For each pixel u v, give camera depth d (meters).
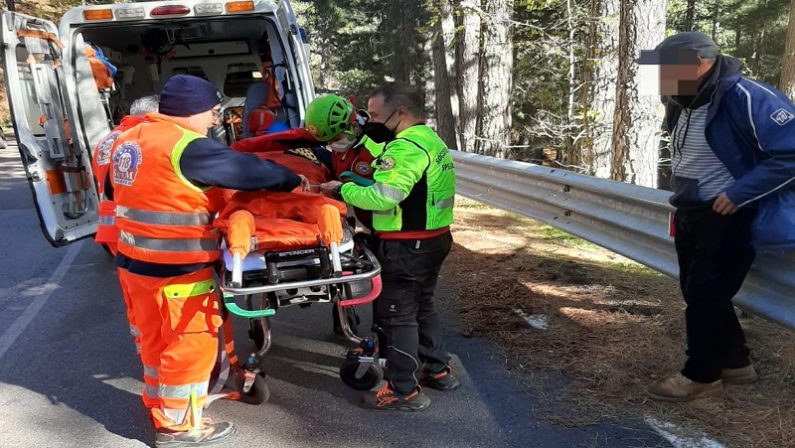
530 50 12.48
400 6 30.22
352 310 4.32
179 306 2.84
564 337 4.02
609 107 7.58
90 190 5.48
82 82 5.45
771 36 22.55
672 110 3.16
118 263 2.97
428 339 3.48
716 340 3.08
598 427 3.05
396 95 3.23
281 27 5.81
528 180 6.09
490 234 6.87
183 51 7.58
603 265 5.50
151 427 3.31
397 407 3.33
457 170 8.03
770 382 3.26
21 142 4.82
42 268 6.58
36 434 3.27
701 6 23.66
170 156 2.66
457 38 13.27
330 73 39.41
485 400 3.39
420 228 3.14
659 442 2.88
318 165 3.58
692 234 3.07
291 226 2.88
